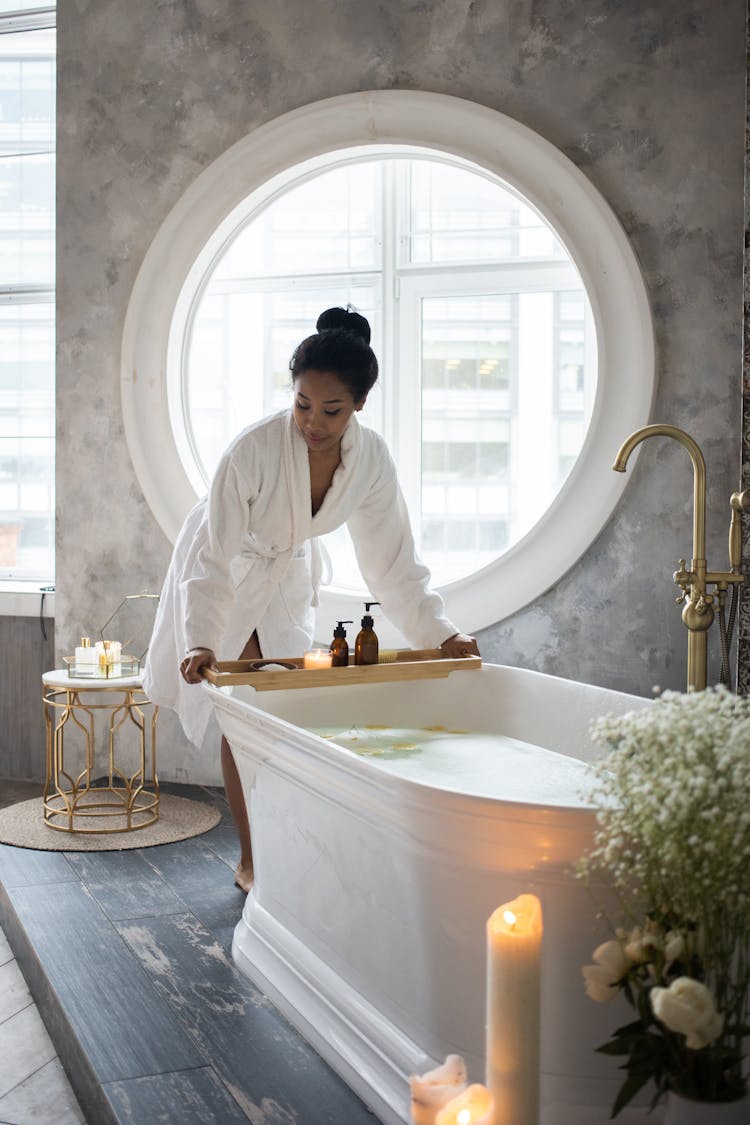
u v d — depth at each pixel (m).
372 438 2.72
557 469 4.46
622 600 3.29
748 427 2.88
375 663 2.62
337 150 3.51
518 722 2.62
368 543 2.82
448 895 1.64
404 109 3.43
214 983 2.28
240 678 2.40
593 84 3.27
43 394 4.54
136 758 3.89
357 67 3.50
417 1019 1.76
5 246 4.57
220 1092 1.85
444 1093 1.31
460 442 4.52
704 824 1.27
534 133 3.30
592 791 1.41
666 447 3.22
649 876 1.35
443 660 2.66
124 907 2.69
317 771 1.90
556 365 4.41
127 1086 1.86
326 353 2.43
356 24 3.49
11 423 4.58
